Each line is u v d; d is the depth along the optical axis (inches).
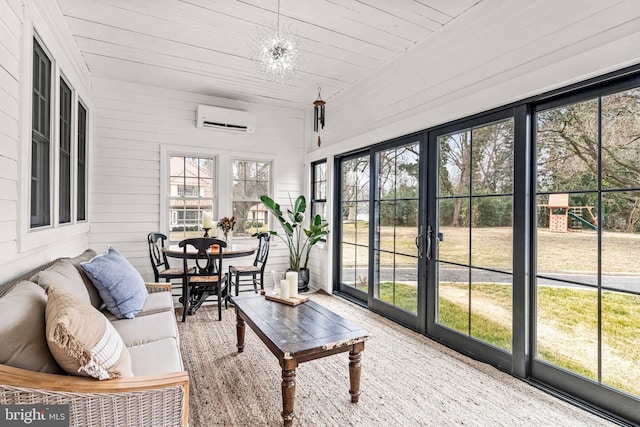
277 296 106.0
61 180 112.0
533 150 91.0
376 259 152.2
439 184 119.4
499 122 98.9
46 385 45.0
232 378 92.3
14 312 48.7
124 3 102.5
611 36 70.9
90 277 89.4
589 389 79.1
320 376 94.3
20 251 72.2
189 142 181.6
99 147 162.7
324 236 194.4
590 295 79.2
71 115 123.1
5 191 66.7
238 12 106.9
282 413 71.1
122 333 81.0
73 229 120.1
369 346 114.1
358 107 161.5
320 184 202.2
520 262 92.0
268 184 205.5
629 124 72.2
